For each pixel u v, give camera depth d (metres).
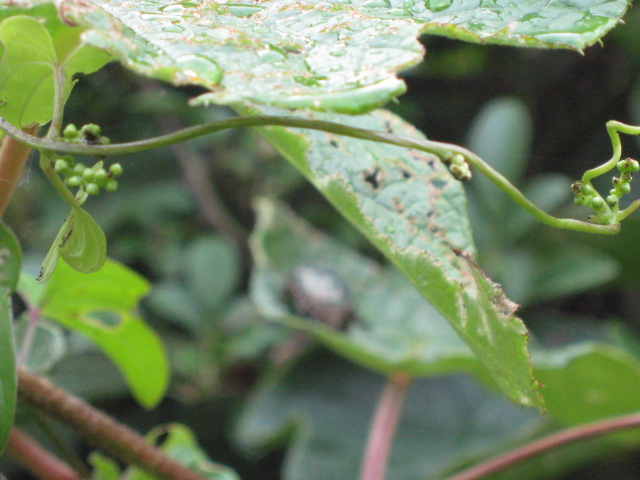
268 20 0.36
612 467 0.95
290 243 0.81
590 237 0.98
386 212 0.40
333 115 0.41
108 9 0.35
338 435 0.84
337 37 0.35
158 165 1.14
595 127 1.33
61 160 0.35
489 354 0.38
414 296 0.75
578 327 1.03
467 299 0.38
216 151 1.22
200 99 0.33
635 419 0.47
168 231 1.14
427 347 0.67
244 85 0.33
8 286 0.36
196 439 1.02
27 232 1.04
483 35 0.36
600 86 1.33
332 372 0.92
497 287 0.38
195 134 0.35
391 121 0.42
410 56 0.34
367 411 0.87
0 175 0.37
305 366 0.93
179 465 0.42
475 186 1.03
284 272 0.78
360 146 0.41
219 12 0.36
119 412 1.02
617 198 0.37
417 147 0.35
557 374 0.53
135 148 0.35
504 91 1.38
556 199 1.00
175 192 1.12
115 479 0.50
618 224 0.36
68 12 0.33
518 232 1.00
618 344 0.84
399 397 0.62
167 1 0.36
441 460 0.82
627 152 1.25
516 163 1.01
